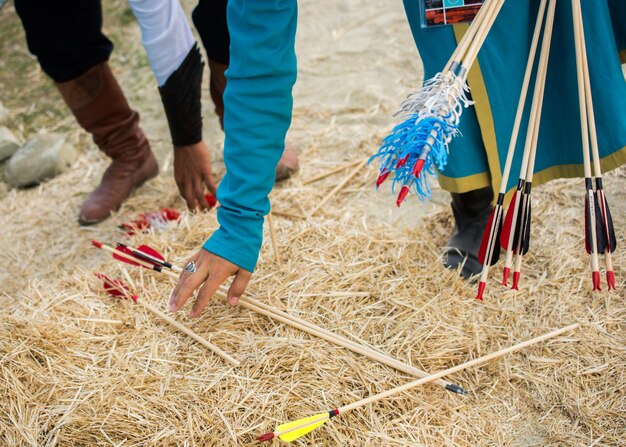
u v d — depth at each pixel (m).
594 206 1.96
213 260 1.94
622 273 2.40
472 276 2.45
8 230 3.17
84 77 2.94
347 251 2.59
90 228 3.12
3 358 2.19
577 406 2.03
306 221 2.79
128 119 3.14
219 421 1.98
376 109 3.56
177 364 2.17
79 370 2.16
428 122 1.67
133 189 3.26
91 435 1.98
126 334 2.30
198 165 2.88
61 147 3.54
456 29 1.99
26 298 2.52
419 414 2.02
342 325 2.27
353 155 3.28
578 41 1.90
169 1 2.50
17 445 1.98
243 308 2.34
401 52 3.94
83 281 2.58
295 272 2.47
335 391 2.05
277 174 3.11
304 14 4.42
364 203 2.95
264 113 1.77
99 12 2.91
